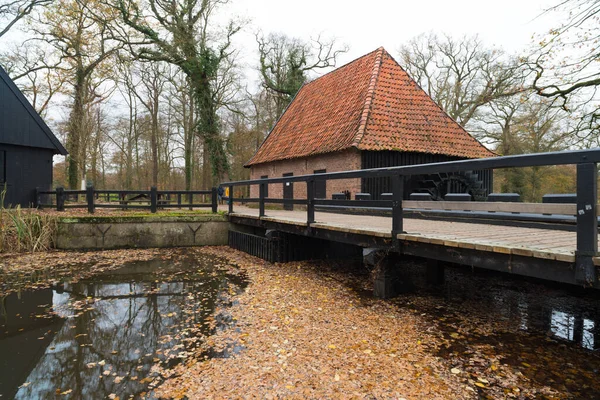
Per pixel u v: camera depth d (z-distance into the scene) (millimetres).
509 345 3883
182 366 3447
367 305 5168
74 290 6070
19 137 12273
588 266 2672
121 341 4047
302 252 8461
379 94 11914
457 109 22359
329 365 3414
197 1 17922
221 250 9812
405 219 7211
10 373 3393
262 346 3840
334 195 9266
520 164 3086
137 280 6688
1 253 8812
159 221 10047
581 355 3658
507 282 6352
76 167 18016
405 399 2867
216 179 19219
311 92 16578
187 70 18344
